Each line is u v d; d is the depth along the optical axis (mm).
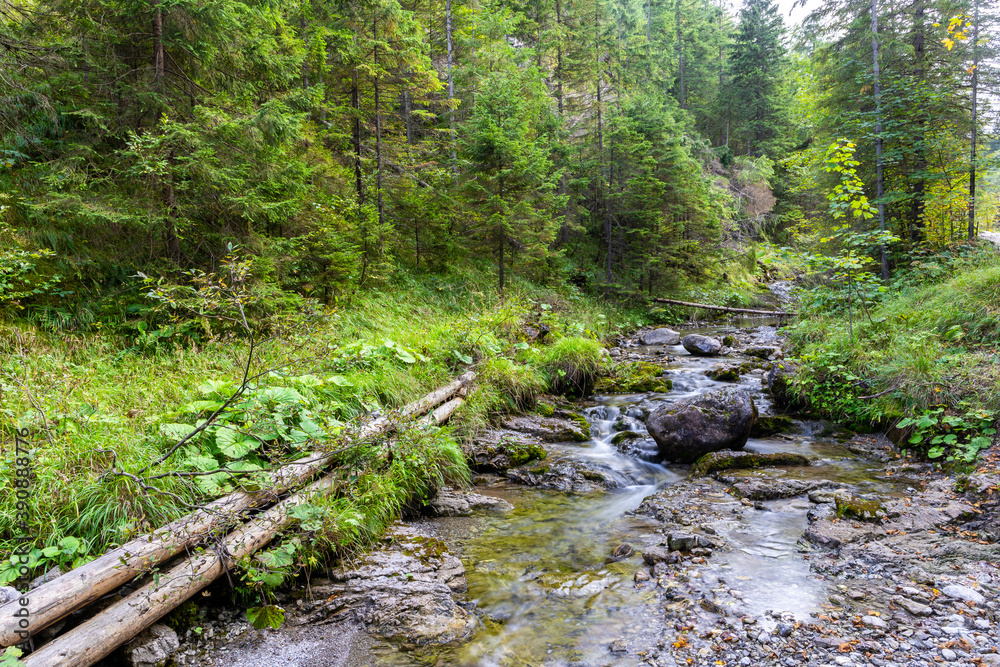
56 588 2764
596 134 20828
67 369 5773
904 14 12672
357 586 3807
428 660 3105
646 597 3686
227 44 8156
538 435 7781
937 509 4730
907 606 3361
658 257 19469
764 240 30375
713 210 22203
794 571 3912
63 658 2529
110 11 7438
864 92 12930
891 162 12188
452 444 6234
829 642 3035
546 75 20906
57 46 7379
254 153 8383
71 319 7043
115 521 3510
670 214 19688
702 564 4066
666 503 5375
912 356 7008
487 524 5160
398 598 3682
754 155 37000
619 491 6039
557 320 13641
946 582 3629
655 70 26734
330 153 12992
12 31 7781
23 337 6160
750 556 4176
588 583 3947
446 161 17531
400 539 4609
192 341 7301
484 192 13773
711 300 22969
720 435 6656
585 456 7055
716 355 13422
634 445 7250
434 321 11719
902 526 4484
